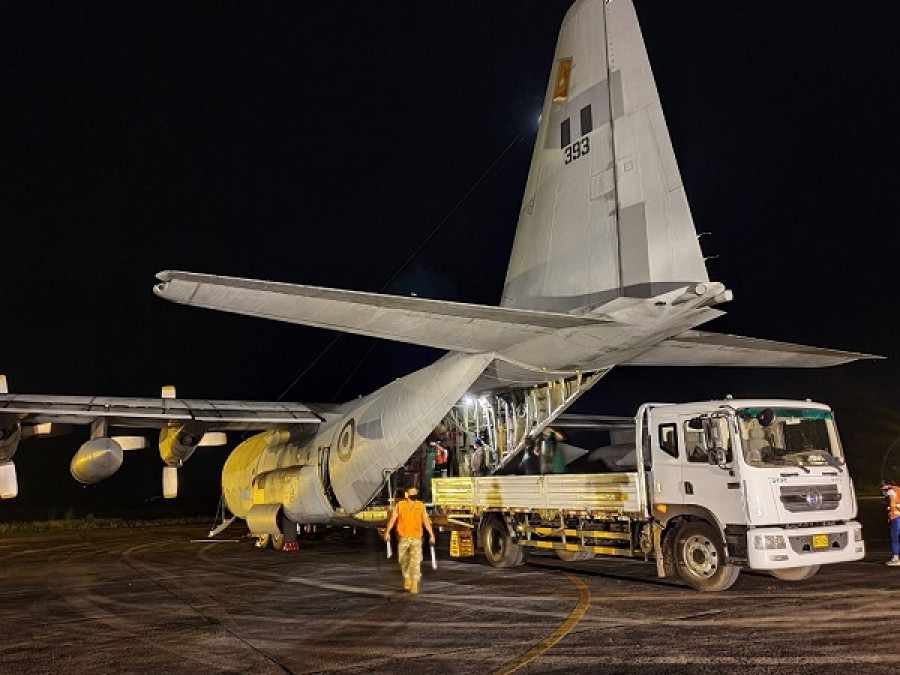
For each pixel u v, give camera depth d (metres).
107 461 13.91
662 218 9.67
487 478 13.42
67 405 14.27
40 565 16.81
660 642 6.94
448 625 8.18
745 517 9.09
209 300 8.47
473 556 14.91
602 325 9.93
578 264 10.57
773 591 9.48
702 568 9.70
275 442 19.19
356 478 14.86
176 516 38.69
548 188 11.29
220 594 11.19
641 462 10.46
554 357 11.34
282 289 8.24
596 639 7.17
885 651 6.30
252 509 18.94
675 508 9.97
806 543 9.13
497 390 13.98
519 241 11.82
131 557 18.03
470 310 9.19
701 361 13.18
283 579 12.66
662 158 9.77
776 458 9.56
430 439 16.17
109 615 9.74
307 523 17.81
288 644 7.61
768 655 6.32
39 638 8.38
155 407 15.22
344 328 9.79
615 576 11.45
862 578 10.27
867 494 27.81
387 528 10.84
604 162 10.38
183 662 7.00
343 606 9.69
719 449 9.45
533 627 7.88
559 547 11.93
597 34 10.65
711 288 8.96
